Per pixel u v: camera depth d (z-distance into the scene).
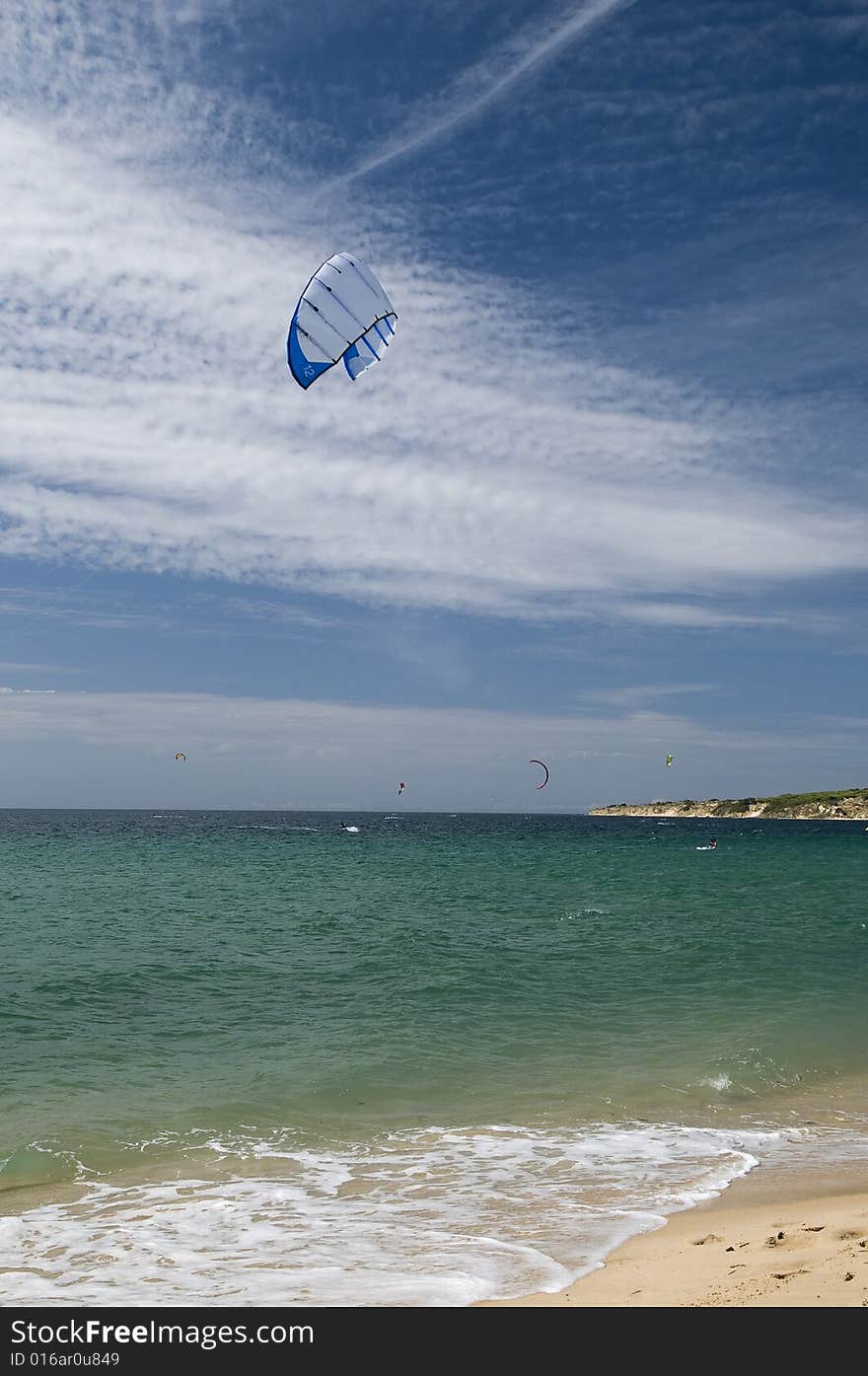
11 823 155.38
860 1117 12.33
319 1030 16.34
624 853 78.12
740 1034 16.14
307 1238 8.24
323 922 31.11
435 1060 14.46
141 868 55.59
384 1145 10.95
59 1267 7.65
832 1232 7.78
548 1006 18.44
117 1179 9.84
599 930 29.64
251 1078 13.45
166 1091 12.82
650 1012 17.95
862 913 35.31
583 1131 11.52
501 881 49.06
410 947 25.61
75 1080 13.26
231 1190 9.53
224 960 23.50
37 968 22.17
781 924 31.69
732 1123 11.98
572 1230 8.38
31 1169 10.05
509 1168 10.21
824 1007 18.34
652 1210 8.91
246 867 57.28
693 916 33.75
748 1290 6.62
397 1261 7.69
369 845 87.62
